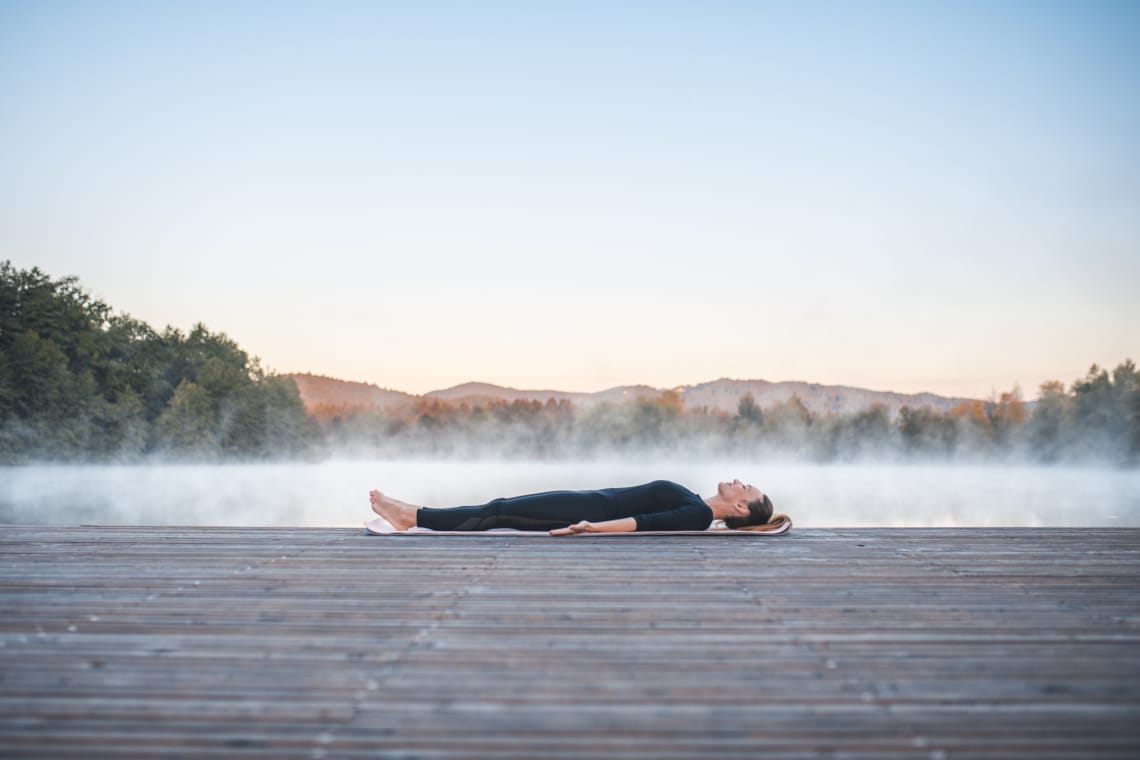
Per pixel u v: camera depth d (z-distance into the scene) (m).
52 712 1.47
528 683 1.63
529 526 4.04
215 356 58.38
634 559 3.20
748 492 4.21
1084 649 1.90
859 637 2.00
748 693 1.58
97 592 2.50
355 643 1.92
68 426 42.06
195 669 1.72
